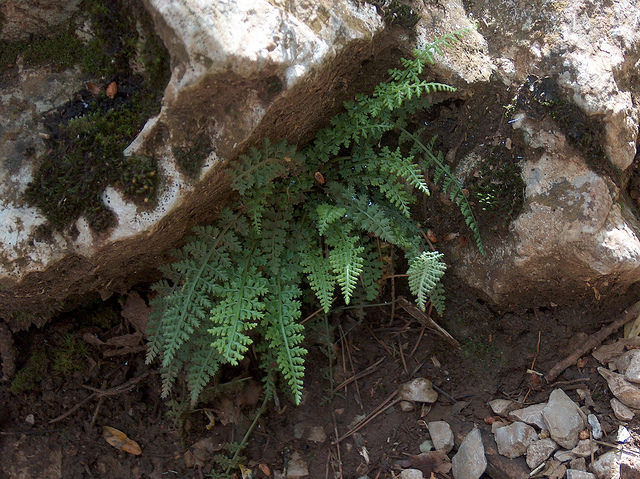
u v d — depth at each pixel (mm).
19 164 539
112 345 674
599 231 578
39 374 655
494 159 626
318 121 613
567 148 590
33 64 558
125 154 532
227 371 680
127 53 542
